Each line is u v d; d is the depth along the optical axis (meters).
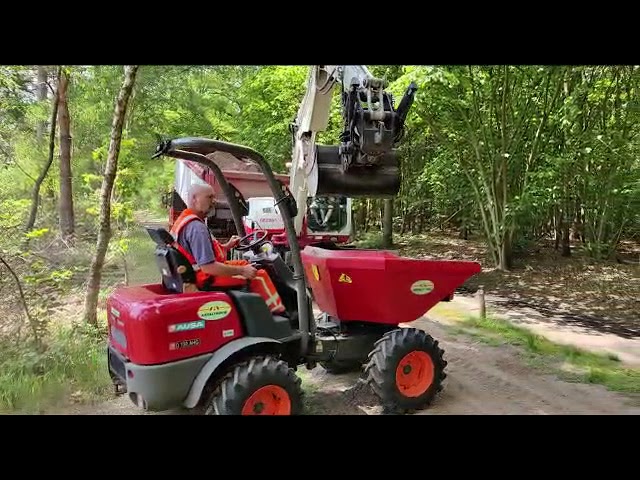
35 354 4.91
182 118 15.66
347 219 10.40
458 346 6.30
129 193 10.64
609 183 11.61
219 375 3.61
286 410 3.62
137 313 3.32
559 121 10.87
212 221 10.32
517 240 12.95
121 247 8.20
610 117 11.95
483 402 4.61
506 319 7.82
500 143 11.28
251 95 16.36
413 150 15.80
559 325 7.54
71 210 10.91
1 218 7.82
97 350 5.35
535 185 11.03
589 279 10.64
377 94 4.50
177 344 3.40
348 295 4.46
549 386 5.02
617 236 12.64
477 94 10.84
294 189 6.15
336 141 14.31
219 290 3.86
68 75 8.54
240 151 3.83
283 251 7.64
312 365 4.43
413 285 4.39
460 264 4.51
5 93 9.24
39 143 10.68
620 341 6.70
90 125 12.59
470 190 13.40
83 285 8.05
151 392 3.32
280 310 4.11
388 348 4.29
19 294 5.80
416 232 18.31
